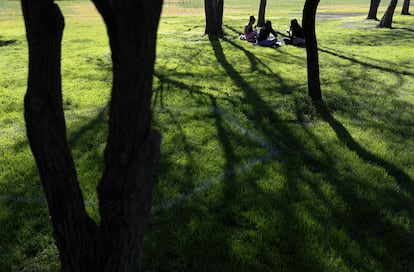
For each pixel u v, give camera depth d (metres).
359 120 6.34
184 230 3.42
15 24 21.95
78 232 2.01
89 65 10.30
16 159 4.74
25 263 3.07
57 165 1.86
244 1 49.91
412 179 4.44
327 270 2.97
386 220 3.63
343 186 4.21
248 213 3.66
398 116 6.52
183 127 5.83
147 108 1.59
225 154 4.96
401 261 3.13
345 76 9.43
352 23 23.00
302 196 3.99
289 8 37.84
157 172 4.43
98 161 4.66
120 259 1.94
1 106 6.83
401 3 45.25
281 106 6.96
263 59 11.29
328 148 5.22
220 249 3.17
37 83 1.74
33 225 3.47
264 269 2.99
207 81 8.67
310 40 6.86
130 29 1.36
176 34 17.31
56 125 1.81
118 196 1.74
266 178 4.36
